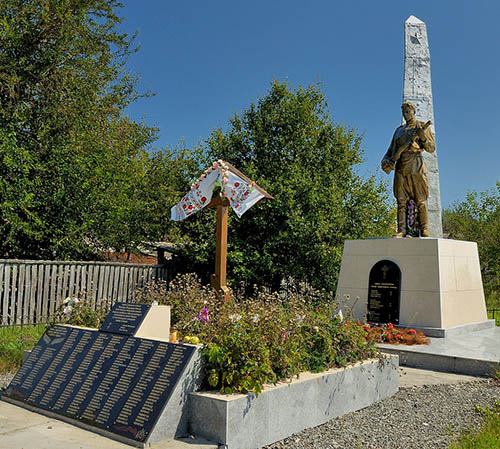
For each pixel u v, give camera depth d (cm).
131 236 1742
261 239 1585
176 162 2092
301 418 508
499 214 2503
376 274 1148
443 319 1055
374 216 1856
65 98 1416
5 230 1277
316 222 1555
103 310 676
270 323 524
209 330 512
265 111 1805
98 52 1535
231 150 1786
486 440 482
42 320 1161
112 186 1523
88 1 1399
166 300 723
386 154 1257
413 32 1422
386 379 657
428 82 1396
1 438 430
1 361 734
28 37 1324
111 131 1634
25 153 1224
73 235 1370
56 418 486
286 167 1692
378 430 520
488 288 2508
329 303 808
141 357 482
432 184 1358
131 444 418
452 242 1138
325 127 1834
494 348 913
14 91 1288
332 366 586
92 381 493
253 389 462
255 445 453
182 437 438
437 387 724
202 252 1496
